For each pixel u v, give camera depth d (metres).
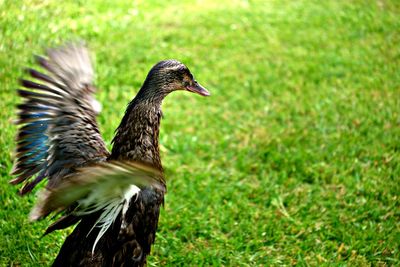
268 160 7.18
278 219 6.15
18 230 5.39
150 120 4.46
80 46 4.92
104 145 4.52
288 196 6.52
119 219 4.12
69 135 4.41
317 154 7.32
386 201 6.55
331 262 5.57
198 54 9.70
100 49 9.24
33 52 8.40
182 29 10.52
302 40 10.71
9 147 6.34
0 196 5.77
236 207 6.26
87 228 4.12
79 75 4.74
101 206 3.91
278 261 5.53
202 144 7.35
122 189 3.79
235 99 8.55
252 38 10.55
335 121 8.12
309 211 6.31
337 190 6.72
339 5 12.59
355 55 10.35
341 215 6.27
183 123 7.77
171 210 6.09
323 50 10.43
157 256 5.47
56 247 5.30
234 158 7.25
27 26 9.08
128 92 8.17
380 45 10.84
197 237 5.80
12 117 6.91
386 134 7.86
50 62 4.66
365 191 6.65
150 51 9.45
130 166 3.38
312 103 8.61
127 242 4.20
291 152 7.36
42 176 4.36
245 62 9.67
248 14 11.60
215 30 10.66
